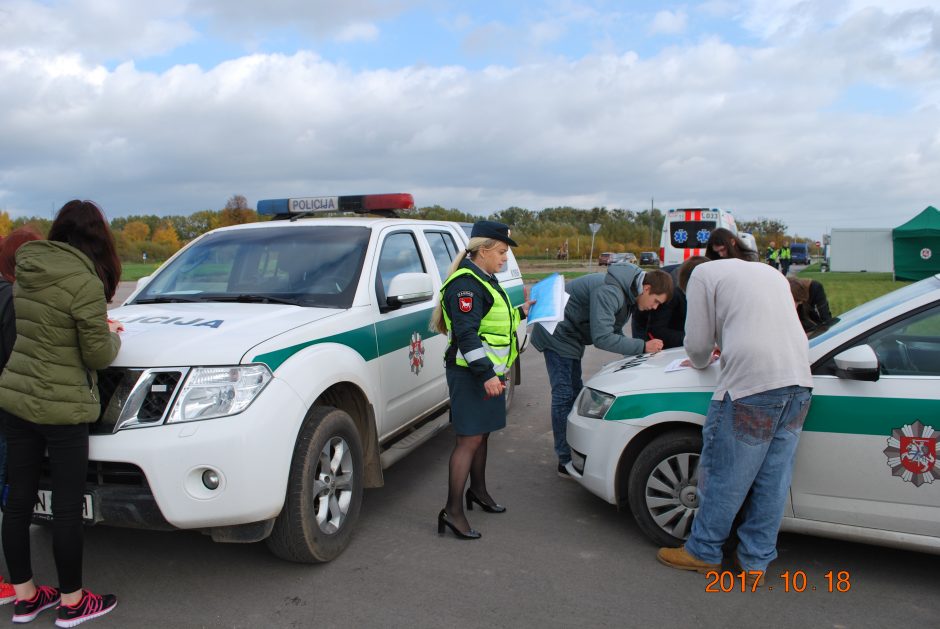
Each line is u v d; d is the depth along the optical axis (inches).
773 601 125.6
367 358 157.5
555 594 128.0
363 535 155.3
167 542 150.7
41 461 118.6
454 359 149.8
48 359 109.7
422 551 146.6
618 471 150.5
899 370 128.6
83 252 116.7
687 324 134.9
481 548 148.2
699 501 134.0
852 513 130.0
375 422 158.2
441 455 216.4
